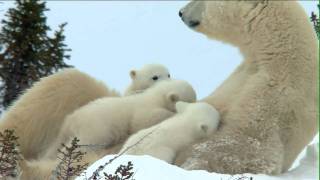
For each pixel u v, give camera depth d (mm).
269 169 10930
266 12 11609
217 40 12469
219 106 11797
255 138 11156
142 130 11281
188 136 11078
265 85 11383
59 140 12430
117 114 12062
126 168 8156
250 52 11797
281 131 11219
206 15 12219
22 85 25469
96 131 11961
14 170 9906
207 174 9391
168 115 12023
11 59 27094
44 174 11414
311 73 11406
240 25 11836
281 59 11430
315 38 11781
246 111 11328
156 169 9102
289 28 11492
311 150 12164
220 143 11031
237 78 11969
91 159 11469
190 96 12344
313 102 11422
